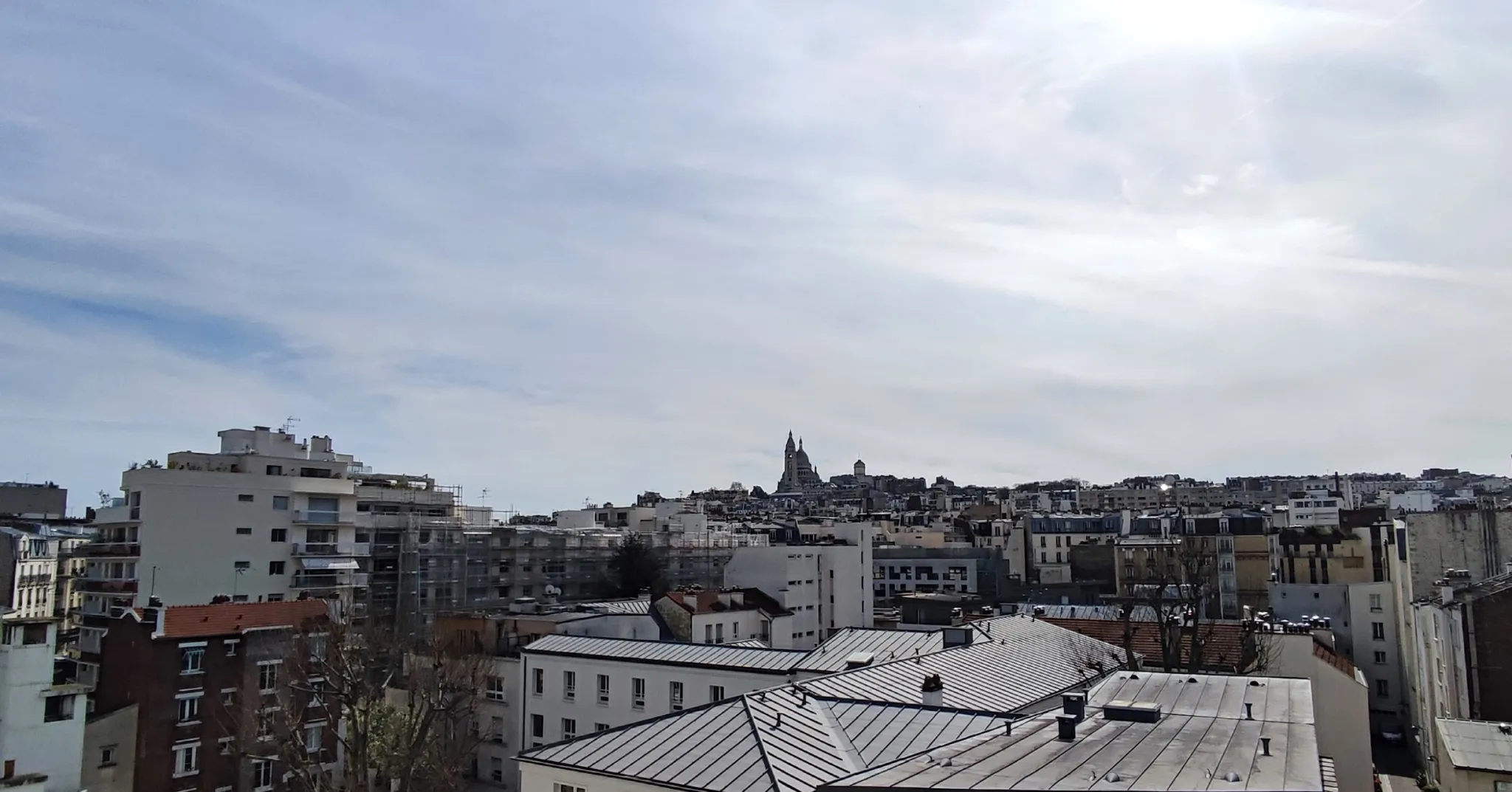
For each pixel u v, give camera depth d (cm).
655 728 3975
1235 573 14762
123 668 6512
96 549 10288
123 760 6175
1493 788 4728
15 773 5253
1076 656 6562
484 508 15838
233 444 12506
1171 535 15850
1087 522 19350
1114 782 2272
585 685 7044
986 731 3475
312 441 14325
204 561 10400
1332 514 19962
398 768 6181
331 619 7344
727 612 10256
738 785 3353
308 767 6291
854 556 14350
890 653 6294
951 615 9462
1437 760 7138
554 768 3869
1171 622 7069
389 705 6994
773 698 4138
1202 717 3178
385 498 14212
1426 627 7850
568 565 13862
